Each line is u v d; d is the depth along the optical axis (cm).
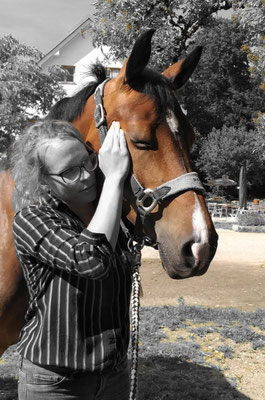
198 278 872
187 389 395
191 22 1508
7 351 479
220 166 3456
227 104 4188
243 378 430
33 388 170
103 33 1399
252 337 534
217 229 1794
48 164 169
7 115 1308
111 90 208
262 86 1298
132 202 191
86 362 167
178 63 226
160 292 759
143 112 188
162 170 185
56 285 168
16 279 229
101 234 155
